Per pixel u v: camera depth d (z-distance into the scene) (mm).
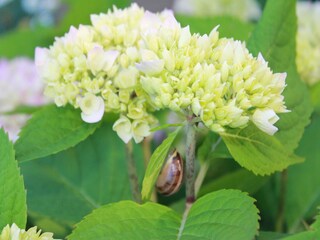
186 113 300
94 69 324
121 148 409
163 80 294
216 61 299
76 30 333
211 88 286
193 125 305
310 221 424
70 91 329
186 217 294
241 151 313
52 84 332
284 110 299
